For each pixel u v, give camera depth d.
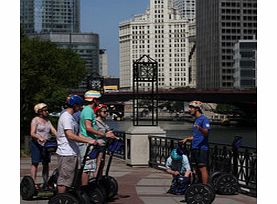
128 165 17.36
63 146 8.83
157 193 11.78
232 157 11.77
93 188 9.77
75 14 113.06
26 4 103.50
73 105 8.89
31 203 10.38
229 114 148.38
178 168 11.66
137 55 136.25
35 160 11.01
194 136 10.55
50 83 30.50
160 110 165.75
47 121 11.23
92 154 9.78
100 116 11.43
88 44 82.06
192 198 9.82
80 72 47.81
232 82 181.62
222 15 182.62
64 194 8.52
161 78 189.50
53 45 39.91
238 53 157.38
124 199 11.02
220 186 11.26
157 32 175.25
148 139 17.00
